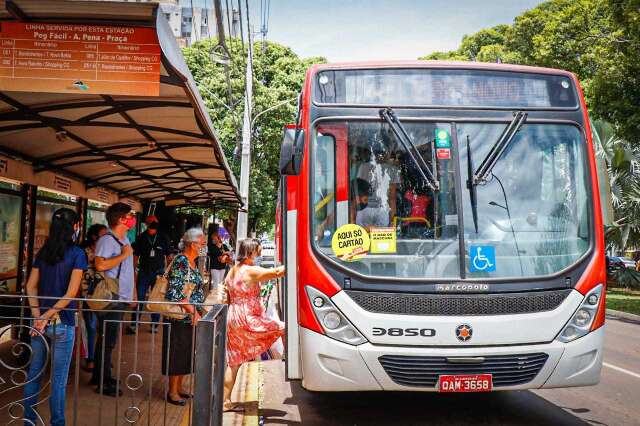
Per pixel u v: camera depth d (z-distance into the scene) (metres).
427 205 5.40
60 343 4.68
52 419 4.64
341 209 5.38
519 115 5.66
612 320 16.58
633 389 7.62
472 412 6.28
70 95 5.48
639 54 16.14
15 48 4.33
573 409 6.49
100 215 12.52
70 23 4.33
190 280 6.04
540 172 5.59
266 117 29.19
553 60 21.00
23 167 8.43
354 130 5.54
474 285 5.18
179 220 18.17
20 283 8.66
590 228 5.54
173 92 5.35
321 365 5.12
